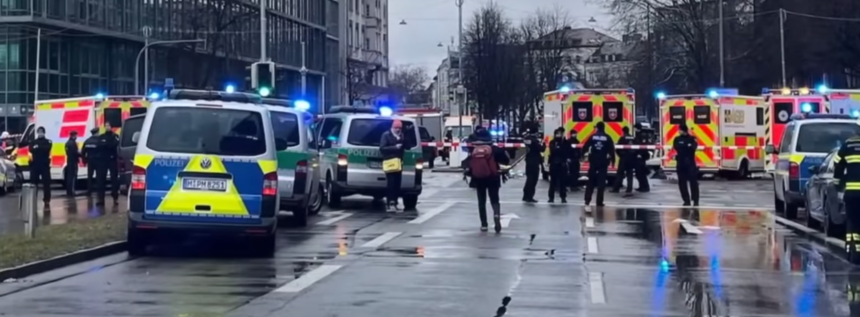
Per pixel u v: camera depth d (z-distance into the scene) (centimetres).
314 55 8500
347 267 1298
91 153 2319
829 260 1394
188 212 1383
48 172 2248
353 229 1817
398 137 2250
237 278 1201
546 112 3347
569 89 3303
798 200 2017
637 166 2925
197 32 6238
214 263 1345
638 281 1185
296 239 1647
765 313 982
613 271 1270
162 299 1046
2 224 1836
